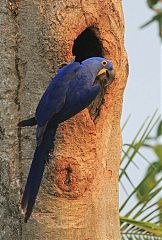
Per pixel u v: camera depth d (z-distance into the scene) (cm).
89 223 1334
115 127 1385
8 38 1339
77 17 1335
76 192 1319
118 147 1388
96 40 1374
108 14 1370
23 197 1235
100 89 1277
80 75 1262
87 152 1325
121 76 1384
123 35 1398
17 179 1323
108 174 1371
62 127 1312
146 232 1502
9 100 1334
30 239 1313
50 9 1330
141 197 1494
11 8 1341
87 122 1321
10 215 1323
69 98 1248
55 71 1320
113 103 1372
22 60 1334
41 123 1230
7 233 1321
